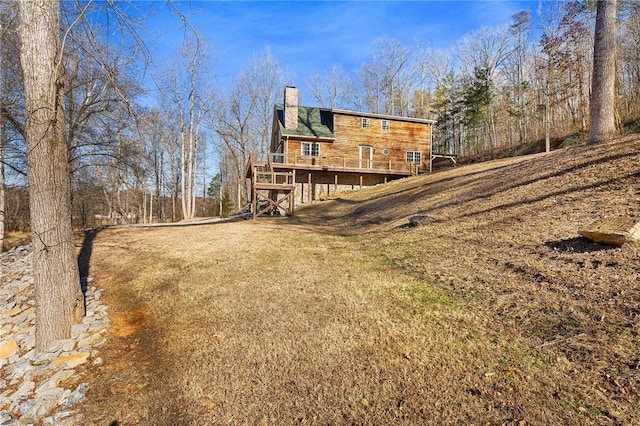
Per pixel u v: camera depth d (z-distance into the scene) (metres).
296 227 11.99
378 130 22.67
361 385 2.88
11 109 10.29
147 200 39.25
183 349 3.81
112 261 8.27
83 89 11.25
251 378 3.12
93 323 4.84
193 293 5.62
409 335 3.63
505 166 12.41
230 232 11.05
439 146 41.09
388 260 6.56
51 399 3.13
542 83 28.33
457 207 8.95
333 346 3.54
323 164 21.52
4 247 12.41
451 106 37.66
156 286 6.19
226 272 6.64
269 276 6.20
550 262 4.67
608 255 4.32
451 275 5.16
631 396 2.40
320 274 6.13
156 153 30.61
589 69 25.33
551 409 2.39
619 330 3.08
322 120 23.20
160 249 9.07
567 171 8.09
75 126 11.60
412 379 2.90
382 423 2.44
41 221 4.33
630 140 8.31
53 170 4.41
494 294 4.29
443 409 2.51
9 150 11.87
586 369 2.73
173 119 26.67
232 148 33.91
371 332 3.77
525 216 6.65
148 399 3.01
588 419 2.27
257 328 4.12
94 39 4.84
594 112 9.44
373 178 22.28
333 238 9.59
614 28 9.09
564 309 3.58
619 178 6.55
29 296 6.46
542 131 29.50
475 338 3.43
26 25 4.22
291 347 3.60
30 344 4.54
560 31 24.16
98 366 3.74
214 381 3.12
